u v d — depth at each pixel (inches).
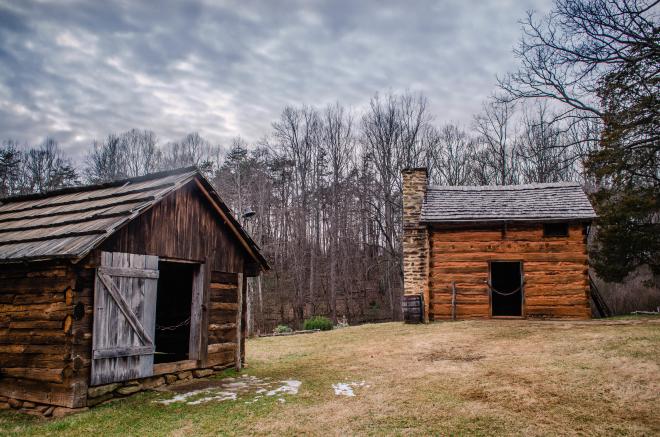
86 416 283.4
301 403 313.9
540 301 684.7
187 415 288.5
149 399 324.8
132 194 388.8
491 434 251.0
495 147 1724.9
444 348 496.1
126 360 330.3
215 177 1887.3
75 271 301.0
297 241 1617.9
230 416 286.2
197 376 396.2
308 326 885.8
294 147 1796.3
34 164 2263.8
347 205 1592.0
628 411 280.2
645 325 561.6
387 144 1555.1
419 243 833.5
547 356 424.8
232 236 446.0
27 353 311.1
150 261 353.4
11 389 316.5
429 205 772.0
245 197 1608.0
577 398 305.7
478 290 704.4
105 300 316.8
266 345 632.4
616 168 773.9
